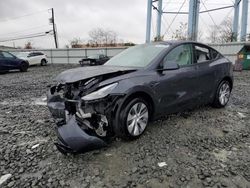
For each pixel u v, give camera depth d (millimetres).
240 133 4117
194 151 3451
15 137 4047
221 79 5320
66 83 3580
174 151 3443
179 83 4316
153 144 3650
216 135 4020
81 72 3807
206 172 2910
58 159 3281
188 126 4402
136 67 4043
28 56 24641
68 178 2842
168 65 3975
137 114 3748
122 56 4805
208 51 5230
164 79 4055
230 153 3404
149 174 2889
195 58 4801
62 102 3783
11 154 3439
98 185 2705
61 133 3105
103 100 3322
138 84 3668
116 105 3457
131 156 3301
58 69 20484
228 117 4938
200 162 3148
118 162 3158
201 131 4176
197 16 22953
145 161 3172
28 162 3215
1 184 2750
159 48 4449
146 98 3896
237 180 2766
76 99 3441
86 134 3088
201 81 4793
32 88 9148
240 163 3127
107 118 3426
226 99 5645
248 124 4555
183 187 2646
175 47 4469
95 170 2988
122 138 3742
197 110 5379
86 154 3371
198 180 2766
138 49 4797
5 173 2971
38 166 3115
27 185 2727
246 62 16188
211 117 4914
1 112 5660
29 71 17938
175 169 2984
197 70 4688
